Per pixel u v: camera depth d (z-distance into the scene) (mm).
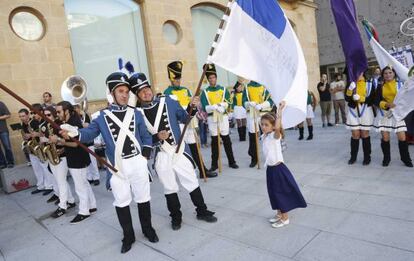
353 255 2775
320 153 6520
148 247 3400
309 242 3082
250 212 3986
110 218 4387
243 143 8828
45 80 7477
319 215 3641
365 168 5180
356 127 5348
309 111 8039
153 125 3641
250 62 3609
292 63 3475
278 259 2861
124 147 3320
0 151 6785
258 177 5426
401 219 3305
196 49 11320
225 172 5961
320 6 19453
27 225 4516
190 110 3652
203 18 11578
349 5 5066
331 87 10117
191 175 3805
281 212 3453
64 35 7785
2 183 6586
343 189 4355
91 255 3408
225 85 12180
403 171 4820
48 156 4617
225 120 6066
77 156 4320
